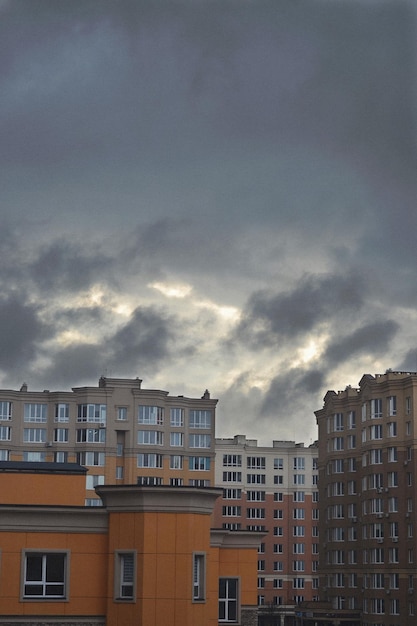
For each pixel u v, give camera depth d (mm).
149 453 144875
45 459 143500
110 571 47719
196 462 148125
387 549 125938
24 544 47688
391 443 127875
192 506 47781
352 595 132625
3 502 51406
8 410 143250
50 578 47938
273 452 191250
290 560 186875
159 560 47156
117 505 48000
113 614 47250
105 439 144000
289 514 188750
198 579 48000
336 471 139000
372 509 129375
